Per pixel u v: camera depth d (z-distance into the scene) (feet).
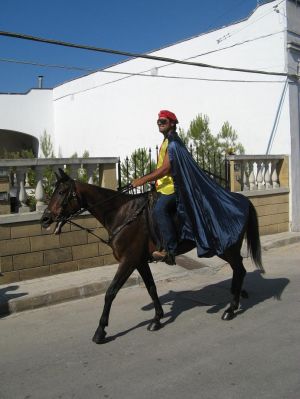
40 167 24.71
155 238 17.56
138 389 13.09
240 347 15.83
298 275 26.12
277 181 38.70
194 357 15.15
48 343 17.08
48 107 75.97
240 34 41.88
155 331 17.79
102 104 64.13
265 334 16.94
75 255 26.14
